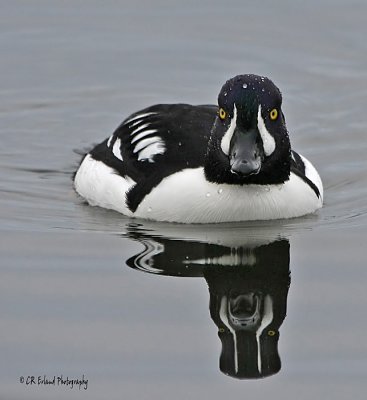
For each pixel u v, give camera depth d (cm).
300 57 2123
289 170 1388
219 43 2177
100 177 1510
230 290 1252
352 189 1619
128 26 2239
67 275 1277
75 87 2053
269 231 1412
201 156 1412
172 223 1428
